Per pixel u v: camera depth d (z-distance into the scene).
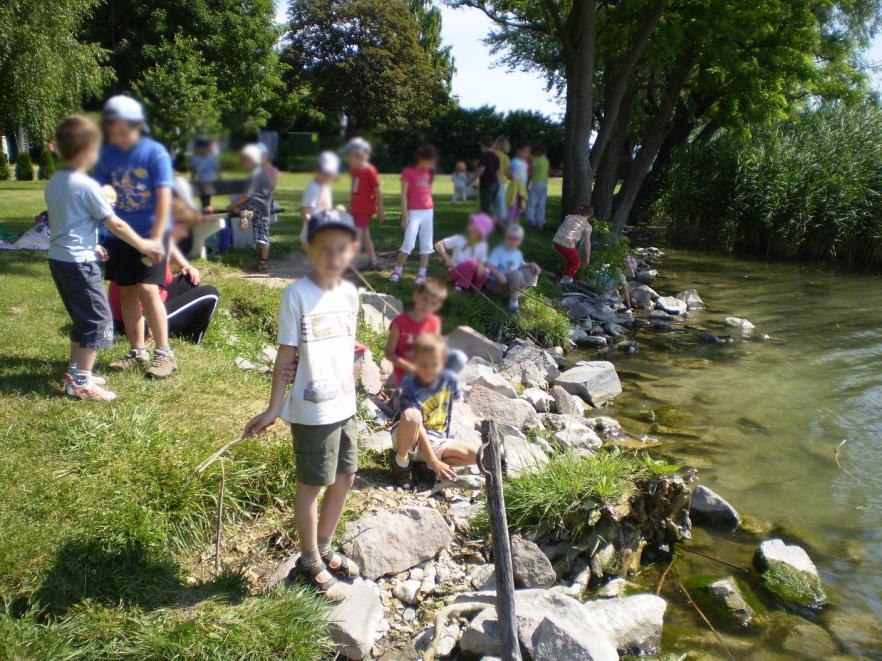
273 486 3.87
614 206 14.55
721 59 13.85
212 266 7.02
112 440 3.79
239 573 3.33
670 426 6.20
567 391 6.82
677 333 9.39
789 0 14.03
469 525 4.11
